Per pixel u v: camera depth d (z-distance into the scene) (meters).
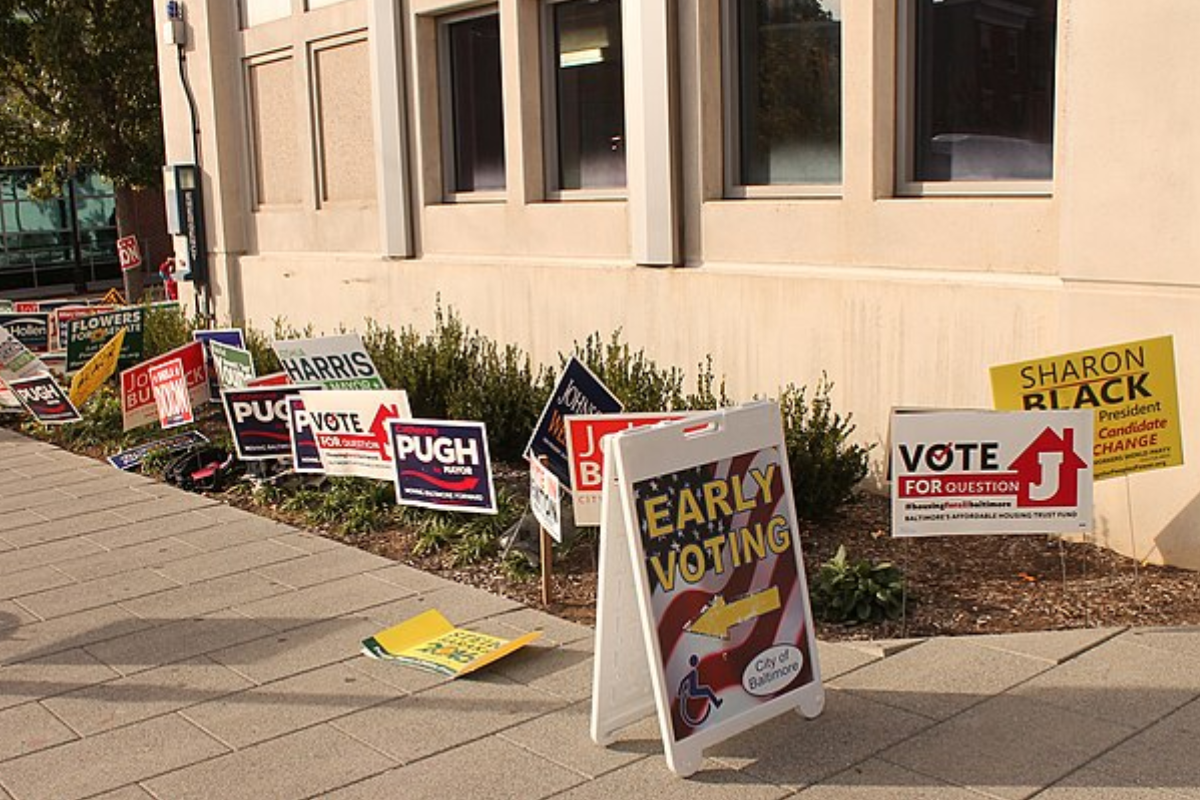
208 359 10.57
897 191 8.05
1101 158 6.42
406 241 11.93
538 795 4.35
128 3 22.28
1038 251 7.06
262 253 14.33
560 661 5.57
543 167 10.68
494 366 9.66
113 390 12.68
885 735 4.67
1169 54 6.10
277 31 13.51
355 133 12.74
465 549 7.12
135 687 5.50
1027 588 6.20
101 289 34.34
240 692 5.39
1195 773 4.29
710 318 8.94
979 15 7.63
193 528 8.15
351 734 4.91
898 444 5.57
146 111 22.98
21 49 22.42
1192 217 6.11
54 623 6.41
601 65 10.16
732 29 8.96
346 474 8.05
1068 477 5.62
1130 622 5.71
